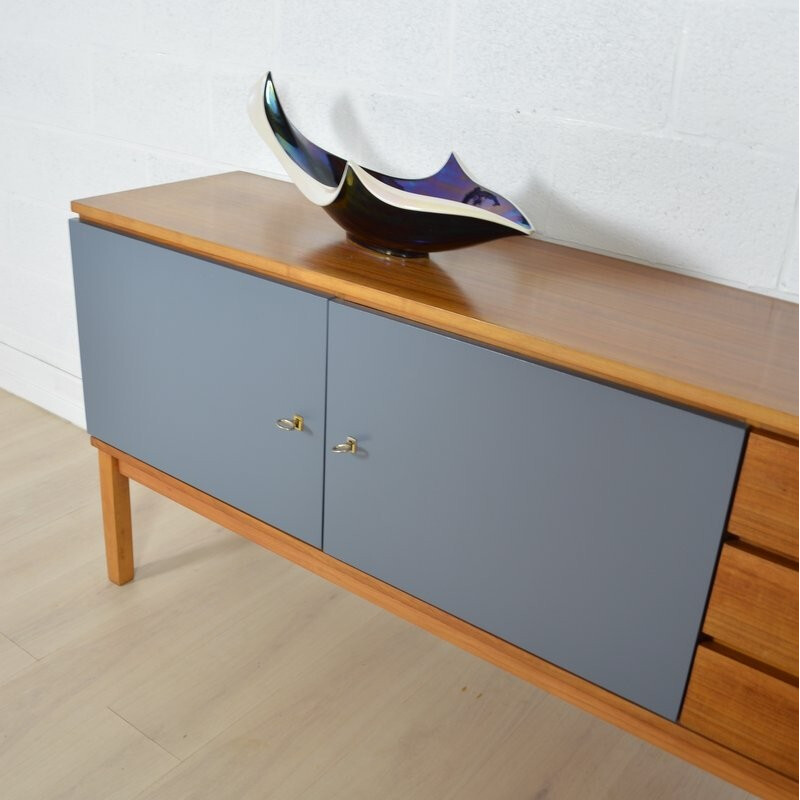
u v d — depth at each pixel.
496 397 1.20
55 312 2.38
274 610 1.82
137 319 1.59
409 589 1.40
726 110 1.33
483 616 1.33
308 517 1.49
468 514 1.29
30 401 2.55
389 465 1.35
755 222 1.35
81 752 1.49
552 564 1.24
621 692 1.24
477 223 1.30
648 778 1.50
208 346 1.50
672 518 1.12
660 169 1.41
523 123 1.51
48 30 2.08
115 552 1.83
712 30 1.30
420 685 1.66
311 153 1.54
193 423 1.59
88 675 1.64
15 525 2.03
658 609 1.17
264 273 1.40
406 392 1.29
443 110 1.59
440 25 1.54
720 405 1.05
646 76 1.37
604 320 1.23
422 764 1.50
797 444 1.03
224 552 1.99
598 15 1.38
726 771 1.20
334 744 1.53
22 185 2.30
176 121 1.95
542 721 1.60
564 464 1.18
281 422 1.44
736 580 1.10
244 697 1.62
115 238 1.55
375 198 1.29
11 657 1.67
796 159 1.29
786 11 1.24
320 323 1.34
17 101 2.22
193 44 1.86
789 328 1.26
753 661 1.15
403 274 1.34
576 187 1.50
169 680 1.64
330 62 1.69
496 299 1.28
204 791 1.44
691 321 1.25
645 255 1.47
